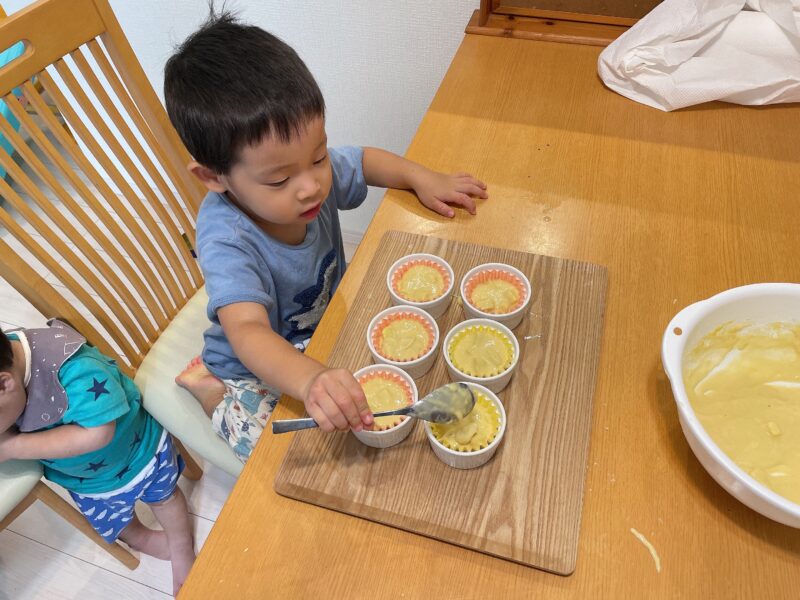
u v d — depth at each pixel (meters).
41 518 1.32
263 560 0.52
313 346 0.68
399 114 1.45
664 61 0.90
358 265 0.76
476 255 0.75
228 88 0.62
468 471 0.56
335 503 0.55
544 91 0.97
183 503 1.18
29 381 0.82
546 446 0.57
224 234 0.75
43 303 0.86
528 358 0.64
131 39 1.50
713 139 0.88
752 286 0.58
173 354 1.01
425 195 0.82
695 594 0.49
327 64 1.39
